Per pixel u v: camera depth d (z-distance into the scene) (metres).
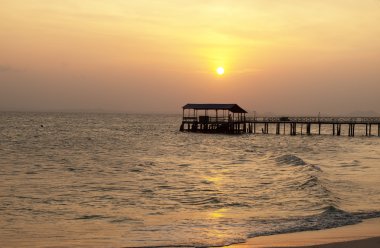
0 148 63.78
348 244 14.53
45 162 46.12
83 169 40.50
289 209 22.61
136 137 96.94
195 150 65.38
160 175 37.00
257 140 86.19
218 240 15.77
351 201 24.08
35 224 19.30
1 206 23.12
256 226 18.23
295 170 39.94
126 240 16.14
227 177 35.78
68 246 15.38
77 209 22.69
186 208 23.28
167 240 15.98
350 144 77.88
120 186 30.67
